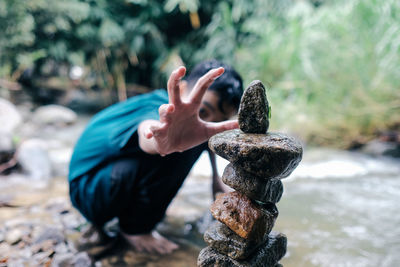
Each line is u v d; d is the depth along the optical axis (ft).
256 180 2.85
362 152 11.78
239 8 18.62
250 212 2.95
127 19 20.04
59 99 19.72
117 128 4.64
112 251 4.84
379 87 12.30
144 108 4.73
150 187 4.66
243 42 19.26
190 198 7.24
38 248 4.72
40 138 13.48
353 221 5.93
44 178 8.41
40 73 20.03
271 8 18.67
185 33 21.56
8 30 15.42
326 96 13.46
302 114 13.92
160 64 20.74
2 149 8.89
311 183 8.25
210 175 9.07
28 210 6.26
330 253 4.79
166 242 5.06
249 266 2.99
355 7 12.52
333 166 9.87
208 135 3.57
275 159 2.59
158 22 20.66
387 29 12.04
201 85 3.26
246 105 2.84
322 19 13.89
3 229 5.37
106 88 21.26
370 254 4.77
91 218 4.91
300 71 14.26
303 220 5.96
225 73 4.45
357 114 12.71
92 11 19.06
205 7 19.85
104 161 4.74
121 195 4.62
